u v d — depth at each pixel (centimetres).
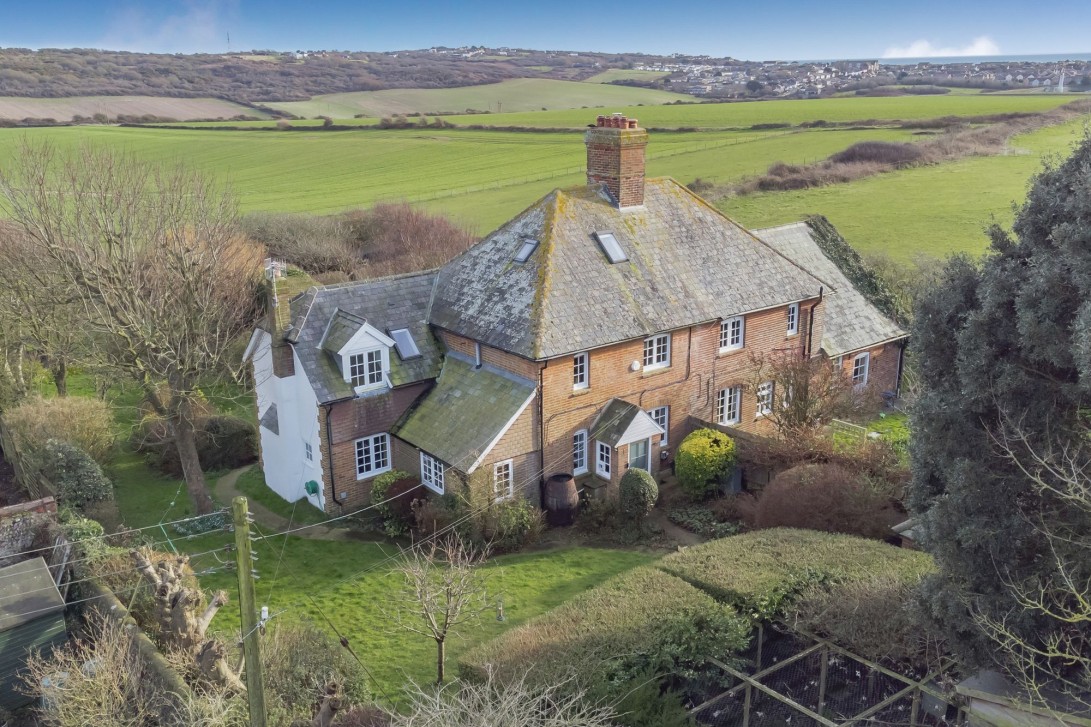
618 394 2919
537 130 10406
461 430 2741
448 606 1809
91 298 2747
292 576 2481
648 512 2781
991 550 1513
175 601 1900
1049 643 1380
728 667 1681
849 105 11606
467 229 6100
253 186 7844
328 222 6100
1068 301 1455
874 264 4884
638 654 1692
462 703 1387
